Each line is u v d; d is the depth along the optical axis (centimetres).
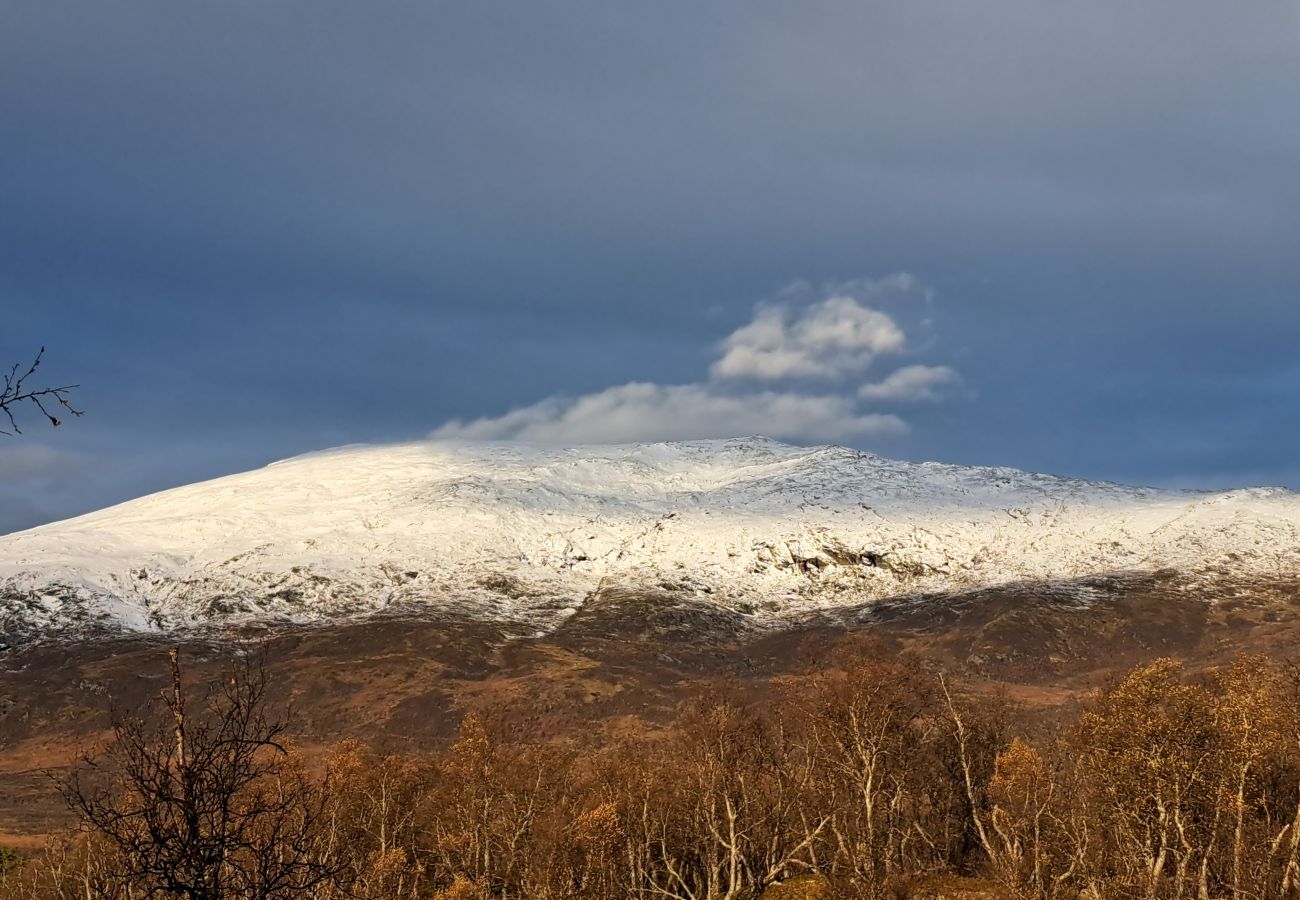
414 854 6744
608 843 6488
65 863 5725
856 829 6738
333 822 5819
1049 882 6006
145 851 1731
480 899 6200
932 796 7406
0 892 5850
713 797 6656
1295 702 5866
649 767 7388
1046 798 6191
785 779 7138
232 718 1825
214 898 1720
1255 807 5734
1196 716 5362
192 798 1723
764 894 6328
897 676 7281
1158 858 5356
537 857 6519
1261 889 5269
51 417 1352
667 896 6825
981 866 7138
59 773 11650
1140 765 5362
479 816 6919
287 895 1916
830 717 6956
